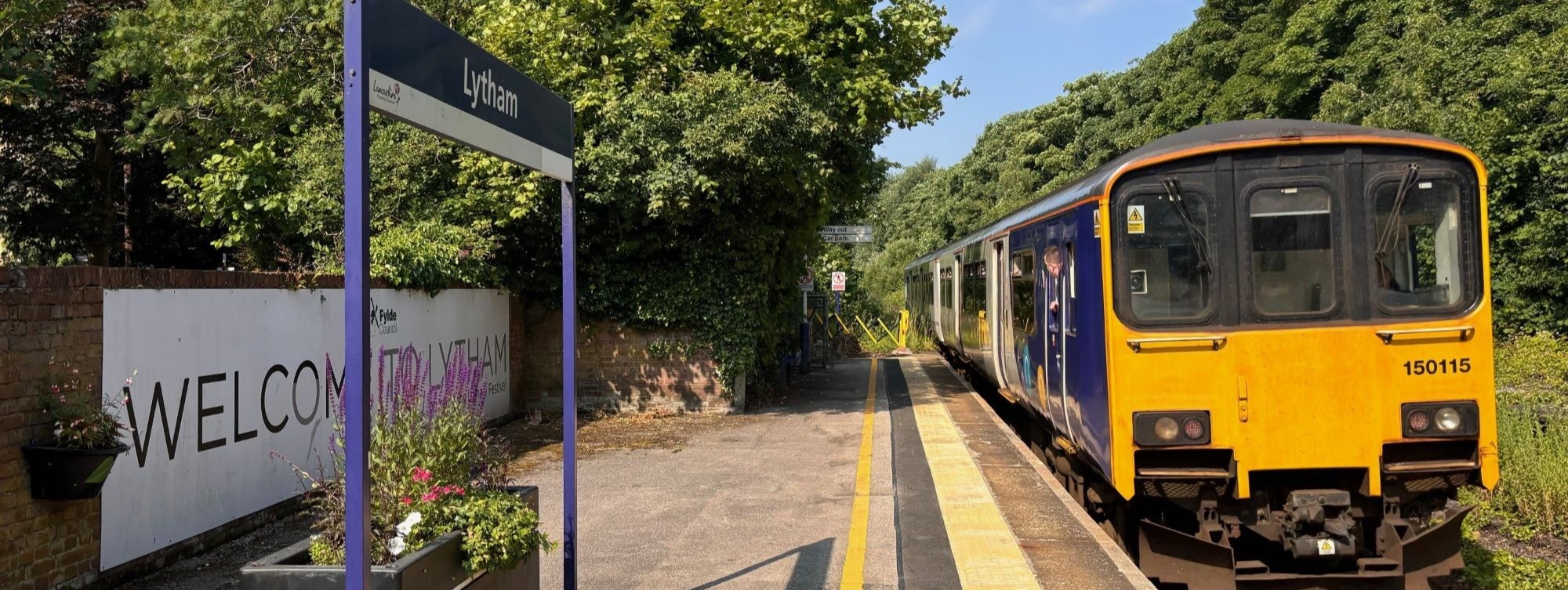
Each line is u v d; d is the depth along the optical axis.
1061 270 7.89
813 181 12.66
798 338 20.73
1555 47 19.83
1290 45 29.67
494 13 12.95
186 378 6.50
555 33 12.48
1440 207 6.18
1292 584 6.25
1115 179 6.34
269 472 7.50
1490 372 6.03
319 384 8.30
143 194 19.23
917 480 8.95
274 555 3.72
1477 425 6.00
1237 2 35.03
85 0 15.53
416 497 3.96
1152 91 43.97
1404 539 6.12
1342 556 6.10
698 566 6.27
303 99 13.17
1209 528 6.24
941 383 18.58
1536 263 20.19
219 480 6.87
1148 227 6.32
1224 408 6.11
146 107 13.36
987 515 7.55
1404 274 6.15
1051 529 7.08
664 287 13.68
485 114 3.82
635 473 9.54
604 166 11.94
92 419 5.29
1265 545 6.81
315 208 11.70
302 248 12.45
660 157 11.96
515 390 13.51
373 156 12.08
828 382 18.86
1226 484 6.12
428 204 12.29
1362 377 6.05
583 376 14.01
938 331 23.98
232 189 11.67
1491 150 20.75
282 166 12.45
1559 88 19.77
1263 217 6.23
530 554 4.34
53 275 5.30
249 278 7.30
